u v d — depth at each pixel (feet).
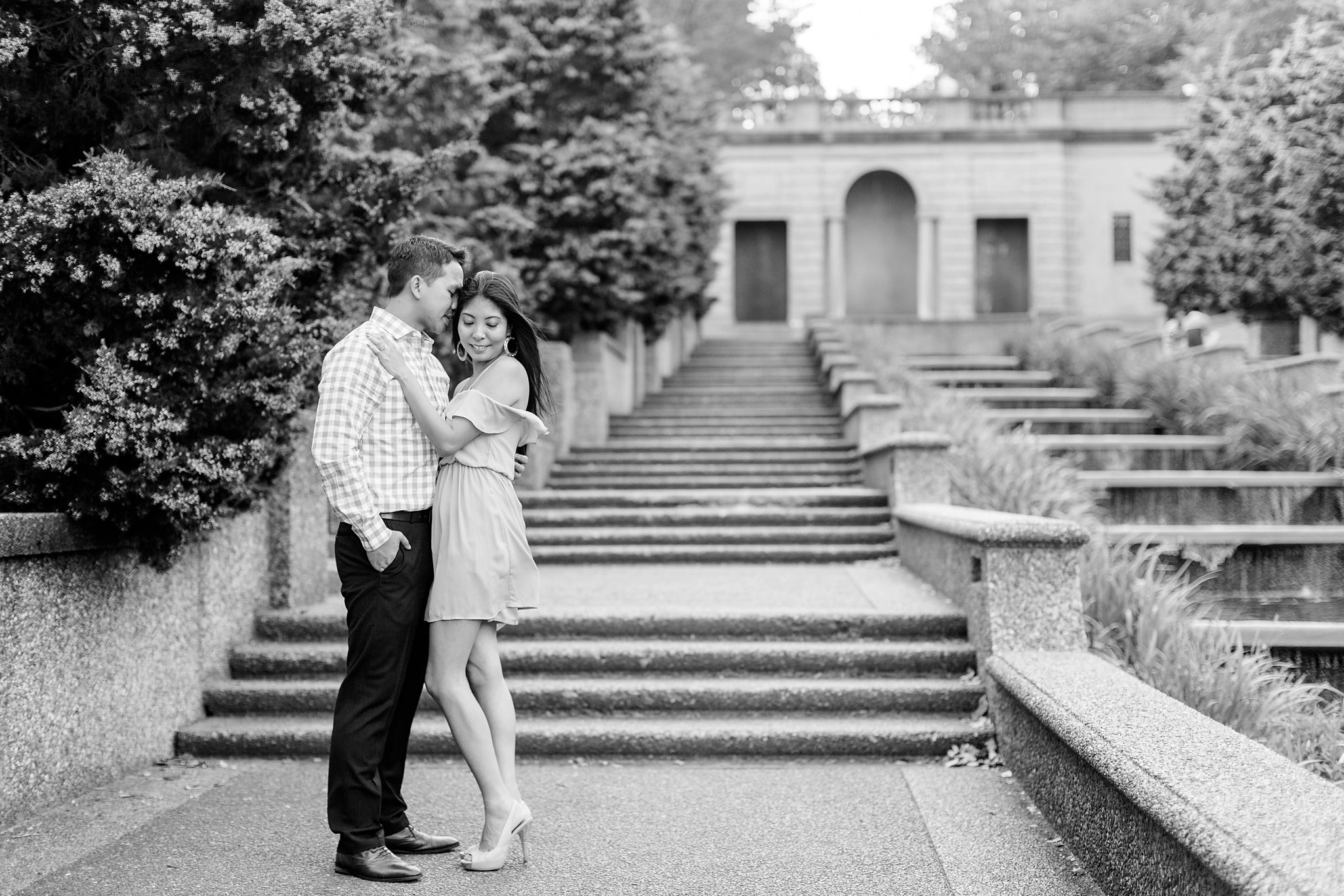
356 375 11.85
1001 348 60.08
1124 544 22.29
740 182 86.99
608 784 16.01
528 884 11.96
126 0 14.85
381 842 12.21
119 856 12.73
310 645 19.98
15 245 13.21
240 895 11.60
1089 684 14.05
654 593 23.67
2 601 13.48
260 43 15.44
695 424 43.34
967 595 19.90
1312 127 31.19
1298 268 35.27
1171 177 45.16
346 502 11.60
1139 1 93.97
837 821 14.10
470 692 12.42
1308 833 8.15
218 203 16.35
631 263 39.11
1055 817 13.55
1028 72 107.76
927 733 17.11
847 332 58.54
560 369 38.70
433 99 29.86
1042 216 86.43
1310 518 30.09
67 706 14.75
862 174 90.38
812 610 20.68
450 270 12.75
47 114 15.43
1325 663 19.83
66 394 15.19
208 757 17.40
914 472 28.66
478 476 12.41
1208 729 11.55
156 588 17.04
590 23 38.32
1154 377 41.60
